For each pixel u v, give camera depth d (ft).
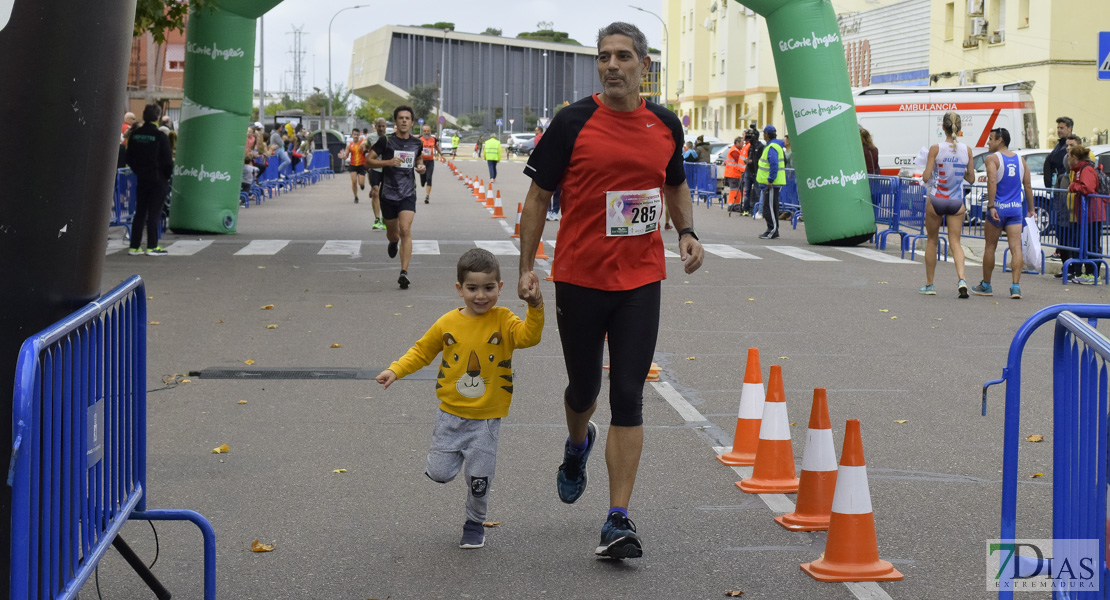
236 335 32.78
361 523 16.93
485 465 15.42
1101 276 50.80
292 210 88.33
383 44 447.42
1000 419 23.98
